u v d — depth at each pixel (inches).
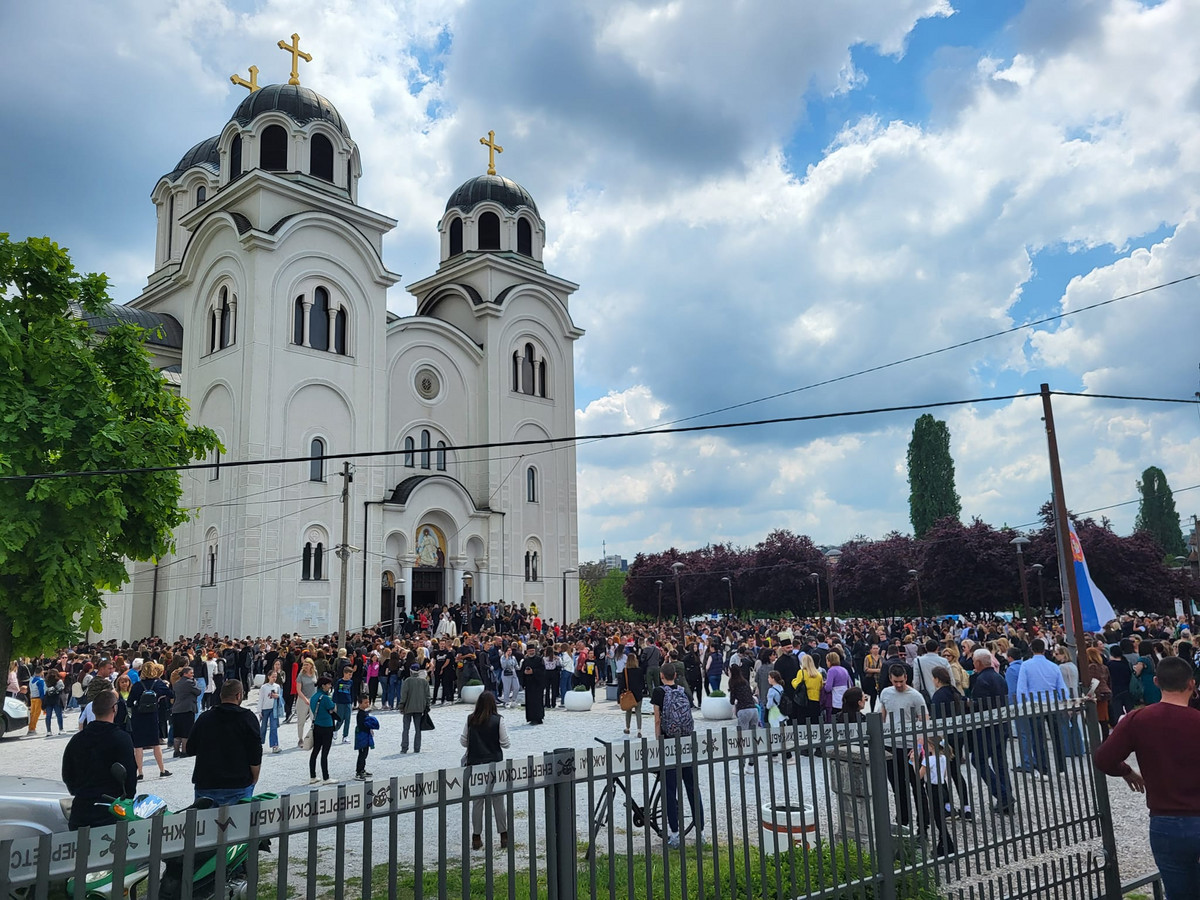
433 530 1925.4
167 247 2249.0
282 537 1642.5
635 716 916.6
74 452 509.4
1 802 296.5
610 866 203.3
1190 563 3157.0
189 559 1702.8
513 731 818.8
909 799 284.7
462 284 2255.2
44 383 514.3
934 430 3304.6
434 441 2031.3
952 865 322.0
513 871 187.6
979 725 297.4
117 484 525.0
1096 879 309.3
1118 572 2380.7
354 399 1806.1
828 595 3166.8
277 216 1753.2
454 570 1934.1
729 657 1091.9
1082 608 708.7
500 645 1149.7
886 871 255.8
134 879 190.4
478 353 2130.9
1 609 511.2
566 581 2202.3
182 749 713.6
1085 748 323.6
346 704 771.4
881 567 2908.5
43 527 504.1
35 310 541.0
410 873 349.1
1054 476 631.8
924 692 588.7
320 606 1668.3
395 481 1929.1
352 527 1747.0
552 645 1051.9
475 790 184.7
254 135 1812.3
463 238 2288.4
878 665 749.3
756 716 536.4
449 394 2070.6
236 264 1734.7
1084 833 316.5
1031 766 308.0
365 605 1738.4
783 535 3435.0
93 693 394.6
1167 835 225.8
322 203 1820.9
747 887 226.1
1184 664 237.9
